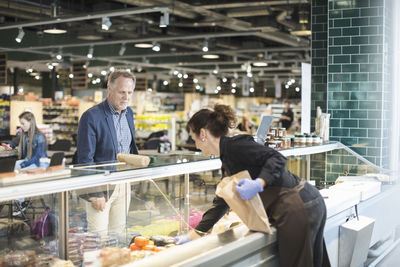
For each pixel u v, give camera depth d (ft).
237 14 38.45
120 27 47.62
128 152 12.51
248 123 56.75
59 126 55.77
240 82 81.66
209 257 7.55
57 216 8.14
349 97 20.42
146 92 62.69
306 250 8.68
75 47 53.72
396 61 20.59
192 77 75.31
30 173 7.93
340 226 12.64
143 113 60.95
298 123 63.41
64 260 8.19
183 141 58.13
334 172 16.71
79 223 8.50
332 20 20.59
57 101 56.95
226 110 8.92
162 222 10.10
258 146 8.53
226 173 9.04
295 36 51.55
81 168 8.91
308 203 8.93
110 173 8.63
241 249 8.17
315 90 24.20
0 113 50.08
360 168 17.24
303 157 15.44
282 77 86.74
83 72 57.21
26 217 7.68
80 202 8.49
